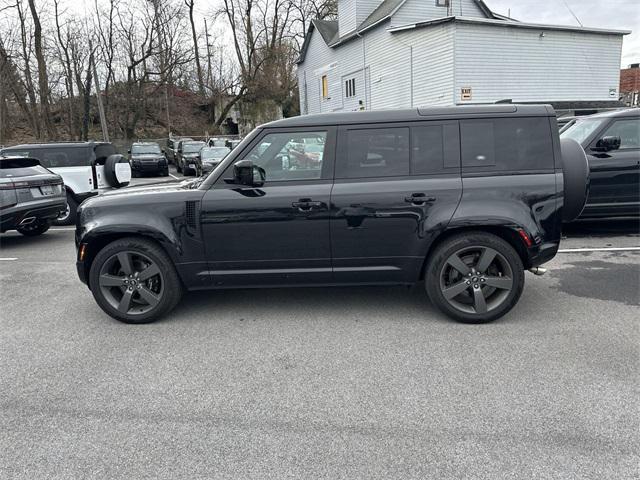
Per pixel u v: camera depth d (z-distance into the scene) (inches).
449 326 160.9
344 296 195.2
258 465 94.7
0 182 288.7
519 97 777.6
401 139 159.2
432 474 90.7
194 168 919.7
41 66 1267.2
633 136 270.7
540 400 114.6
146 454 98.9
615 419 106.2
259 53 1585.9
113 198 168.9
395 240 160.1
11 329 170.2
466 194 155.7
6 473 94.0
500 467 92.1
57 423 110.8
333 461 95.2
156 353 147.2
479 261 159.3
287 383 126.6
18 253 297.7
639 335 148.8
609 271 214.1
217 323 170.4
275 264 164.9
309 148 161.6
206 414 113.0
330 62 1076.5
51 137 1320.1
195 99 1708.9
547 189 155.2
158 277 170.1
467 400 115.6
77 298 204.2
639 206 272.5
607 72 839.1
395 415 110.5
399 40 821.9
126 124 1504.7
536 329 155.8
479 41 733.9
